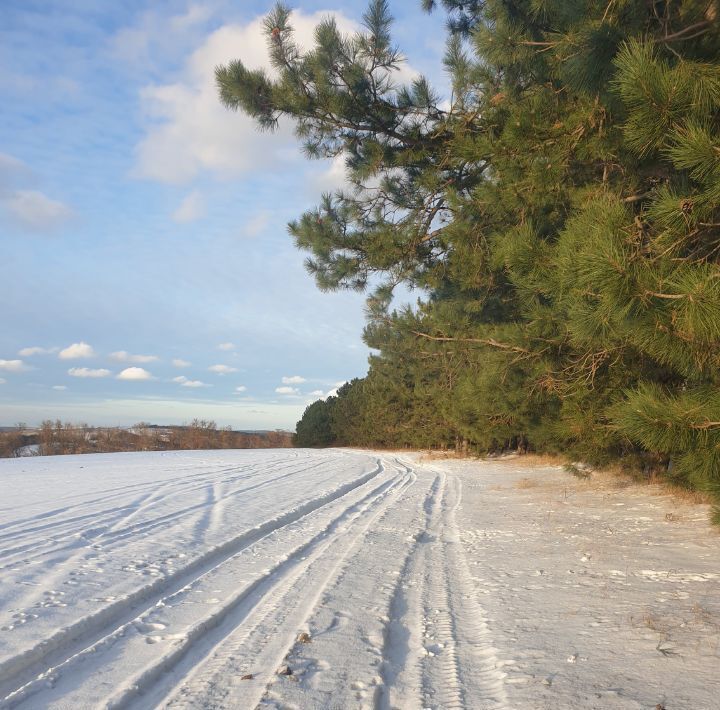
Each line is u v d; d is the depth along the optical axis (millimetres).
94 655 3945
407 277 11883
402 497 14422
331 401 62031
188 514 10586
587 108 6543
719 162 4047
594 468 13656
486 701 3275
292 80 9562
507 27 7312
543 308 8180
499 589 5691
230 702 3240
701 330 3982
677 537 7793
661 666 3598
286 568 6680
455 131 9578
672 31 5723
